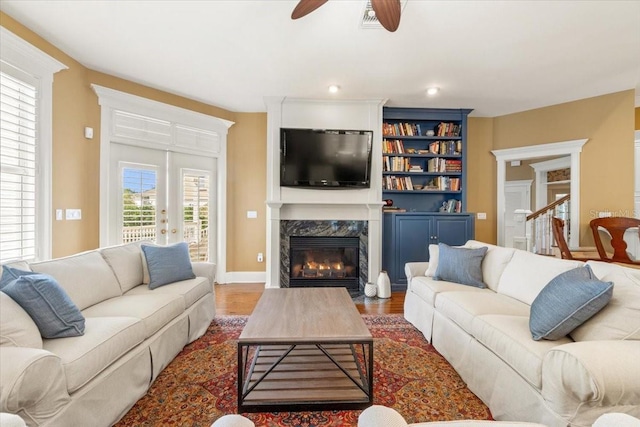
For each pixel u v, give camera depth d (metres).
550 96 3.85
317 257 4.27
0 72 2.25
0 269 1.60
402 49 2.74
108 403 1.50
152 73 3.28
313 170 3.96
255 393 1.70
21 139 2.45
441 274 2.76
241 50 2.80
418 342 2.54
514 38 2.56
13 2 2.17
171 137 3.88
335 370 1.95
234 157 4.54
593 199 3.83
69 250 2.93
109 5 2.20
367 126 4.09
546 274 2.07
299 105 4.03
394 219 4.18
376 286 3.89
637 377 1.11
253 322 1.83
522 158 4.38
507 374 1.55
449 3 2.12
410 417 1.62
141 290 2.43
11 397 1.04
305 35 2.54
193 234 4.15
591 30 2.44
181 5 2.19
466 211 4.36
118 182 3.47
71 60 2.95
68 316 1.50
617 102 3.68
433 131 4.46
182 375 2.01
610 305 1.42
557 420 1.21
